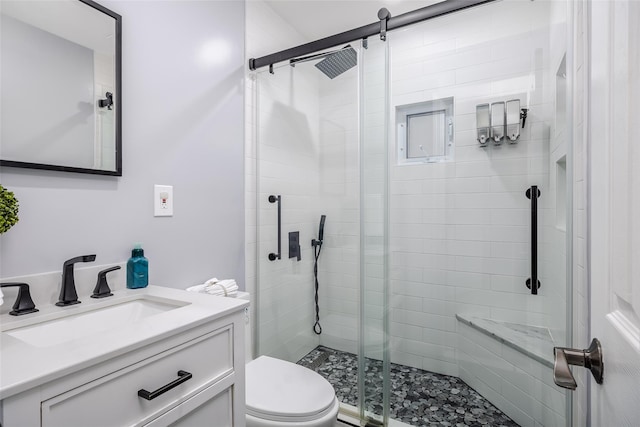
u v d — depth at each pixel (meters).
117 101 1.21
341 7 2.12
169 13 1.44
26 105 0.98
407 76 1.95
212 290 1.48
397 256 2.09
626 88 0.42
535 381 1.54
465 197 1.89
